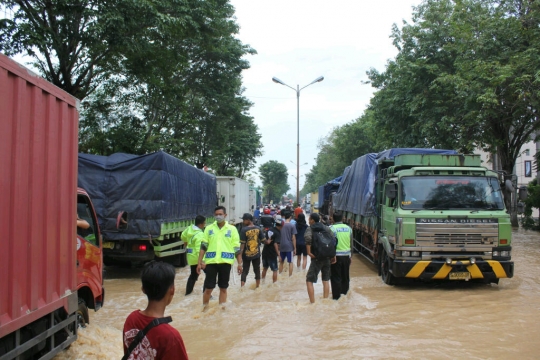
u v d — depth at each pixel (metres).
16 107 3.76
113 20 12.61
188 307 8.60
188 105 26.86
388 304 8.51
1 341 3.62
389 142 27.23
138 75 16.97
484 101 18.02
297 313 7.85
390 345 6.04
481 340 6.25
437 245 9.61
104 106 20.09
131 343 2.78
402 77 23.25
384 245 10.80
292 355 5.72
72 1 12.66
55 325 4.54
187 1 15.47
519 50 18.98
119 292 10.29
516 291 9.69
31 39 11.84
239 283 11.58
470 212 9.80
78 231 5.91
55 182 4.54
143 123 22.36
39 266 4.17
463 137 22.36
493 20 19.42
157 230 11.77
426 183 10.15
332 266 8.91
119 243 11.99
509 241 9.66
